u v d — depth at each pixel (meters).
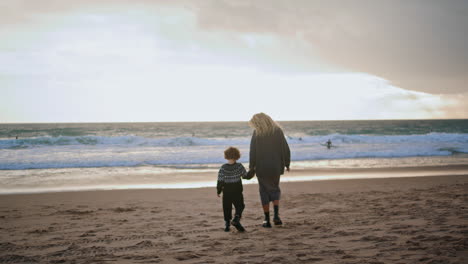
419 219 5.30
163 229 5.23
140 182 11.55
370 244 3.94
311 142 28.45
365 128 72.88
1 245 4.38
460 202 6.87
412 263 3.13
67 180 11.88
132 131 60.97
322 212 6.36
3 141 24.17
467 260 3.14
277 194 5.27
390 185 10.24
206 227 5.36
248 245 4.10
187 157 19.25
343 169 14.75
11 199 8.41
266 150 5.23
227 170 5.06
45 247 4.29
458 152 22.30
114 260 3.64
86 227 5.45
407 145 25.88
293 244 4.07
